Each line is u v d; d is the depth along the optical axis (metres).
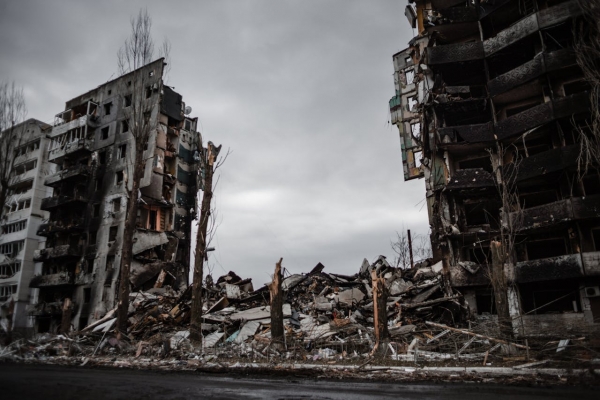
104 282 40.03
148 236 40.81
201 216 21.53
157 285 38.50
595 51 17.75
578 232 24.25
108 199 42.97
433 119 30.44
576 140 25.17
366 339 18.69
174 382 10.70
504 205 21.45
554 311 24.78
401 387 9.94
